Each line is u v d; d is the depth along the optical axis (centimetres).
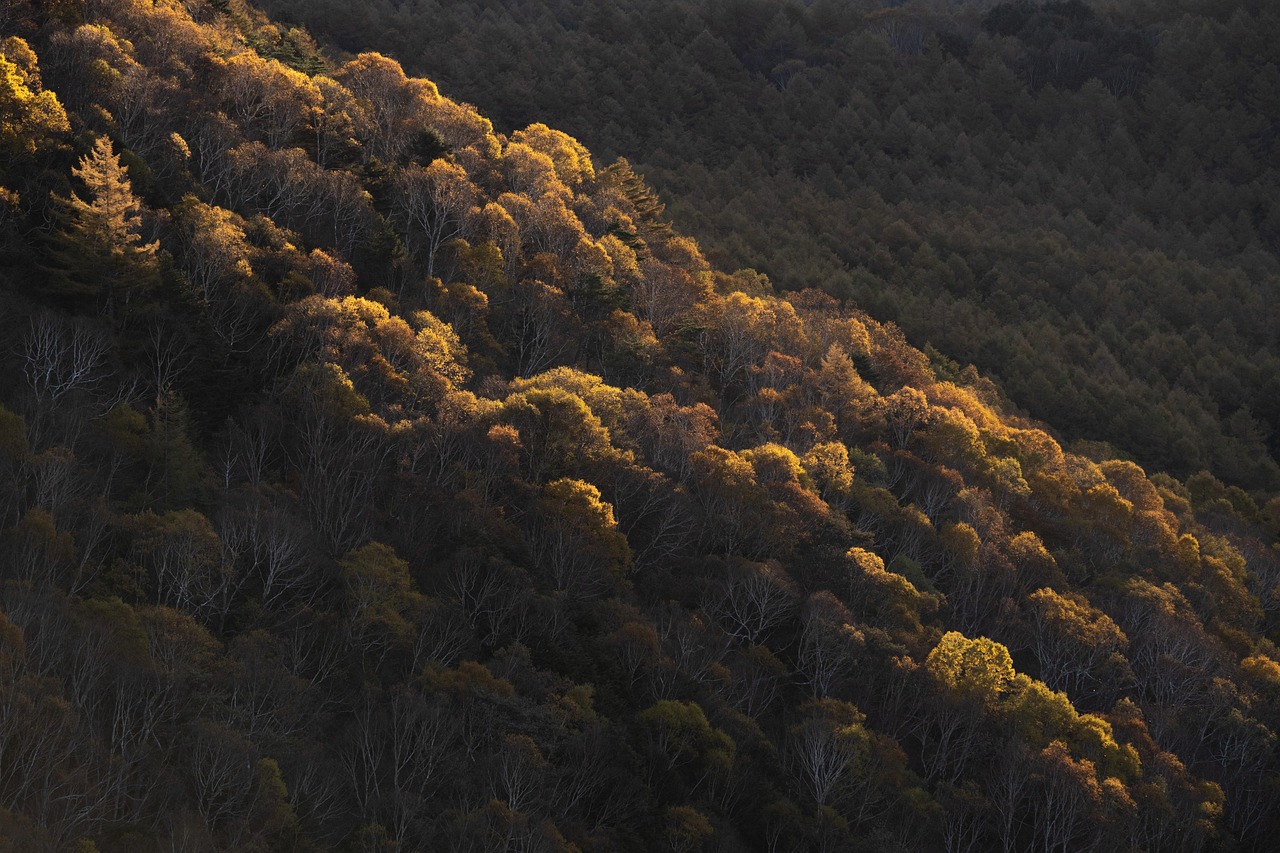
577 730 6309
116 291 8231
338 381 8138
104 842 4456
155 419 7244
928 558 9862
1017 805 7544
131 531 6225
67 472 6253
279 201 11031
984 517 10388
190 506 6831
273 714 5519
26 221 8488
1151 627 9938
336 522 7256
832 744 7062
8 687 4606
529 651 6850
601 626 7356
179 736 5069
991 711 8075
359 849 5088
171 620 5603
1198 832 7844
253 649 5803
